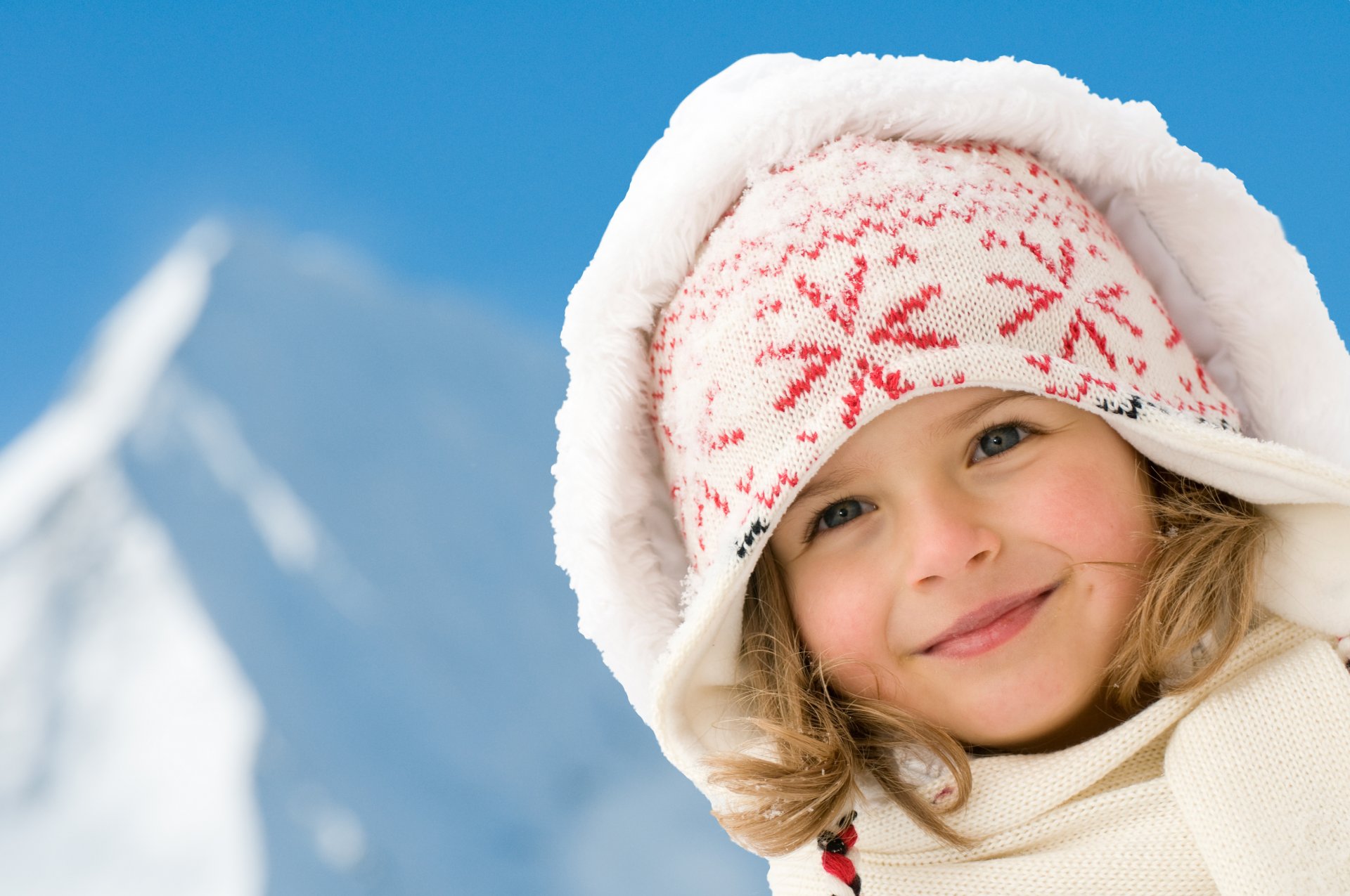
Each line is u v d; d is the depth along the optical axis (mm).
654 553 1102
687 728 1051
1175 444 924
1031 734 968
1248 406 1115
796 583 1027
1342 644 958
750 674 1097
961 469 954
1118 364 957
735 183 1031
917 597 953
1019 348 927
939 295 930
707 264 1019
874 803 1032
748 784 1022
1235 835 870
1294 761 886
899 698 986
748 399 952
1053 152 1083
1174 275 1143
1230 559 980
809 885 1026
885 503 967
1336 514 958
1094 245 1021
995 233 962
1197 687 947
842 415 901
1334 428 1070
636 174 1131
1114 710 1005
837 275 944
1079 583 946
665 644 1061
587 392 1064
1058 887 933
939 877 981
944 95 1023
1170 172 1080
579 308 1060
